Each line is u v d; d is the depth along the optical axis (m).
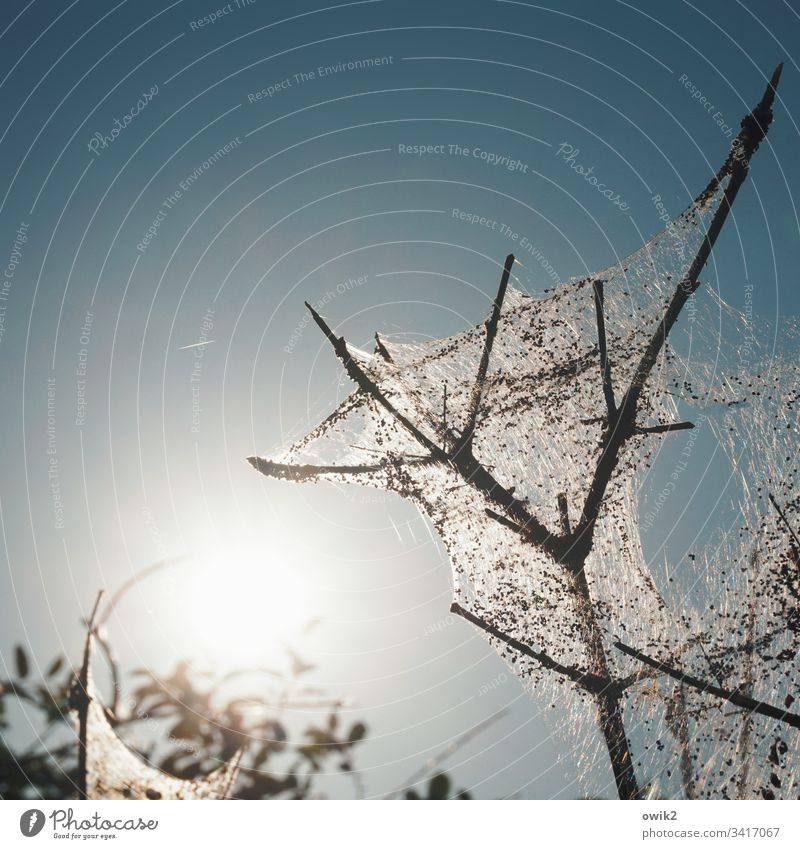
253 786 2.03
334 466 3.17
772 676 2.51
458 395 3.18
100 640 2.02
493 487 2.95
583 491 2.96
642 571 2.88
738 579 2.72
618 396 2.91
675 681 2.60
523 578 2.91
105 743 1.96
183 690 1.99
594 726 2.69
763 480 2.81
